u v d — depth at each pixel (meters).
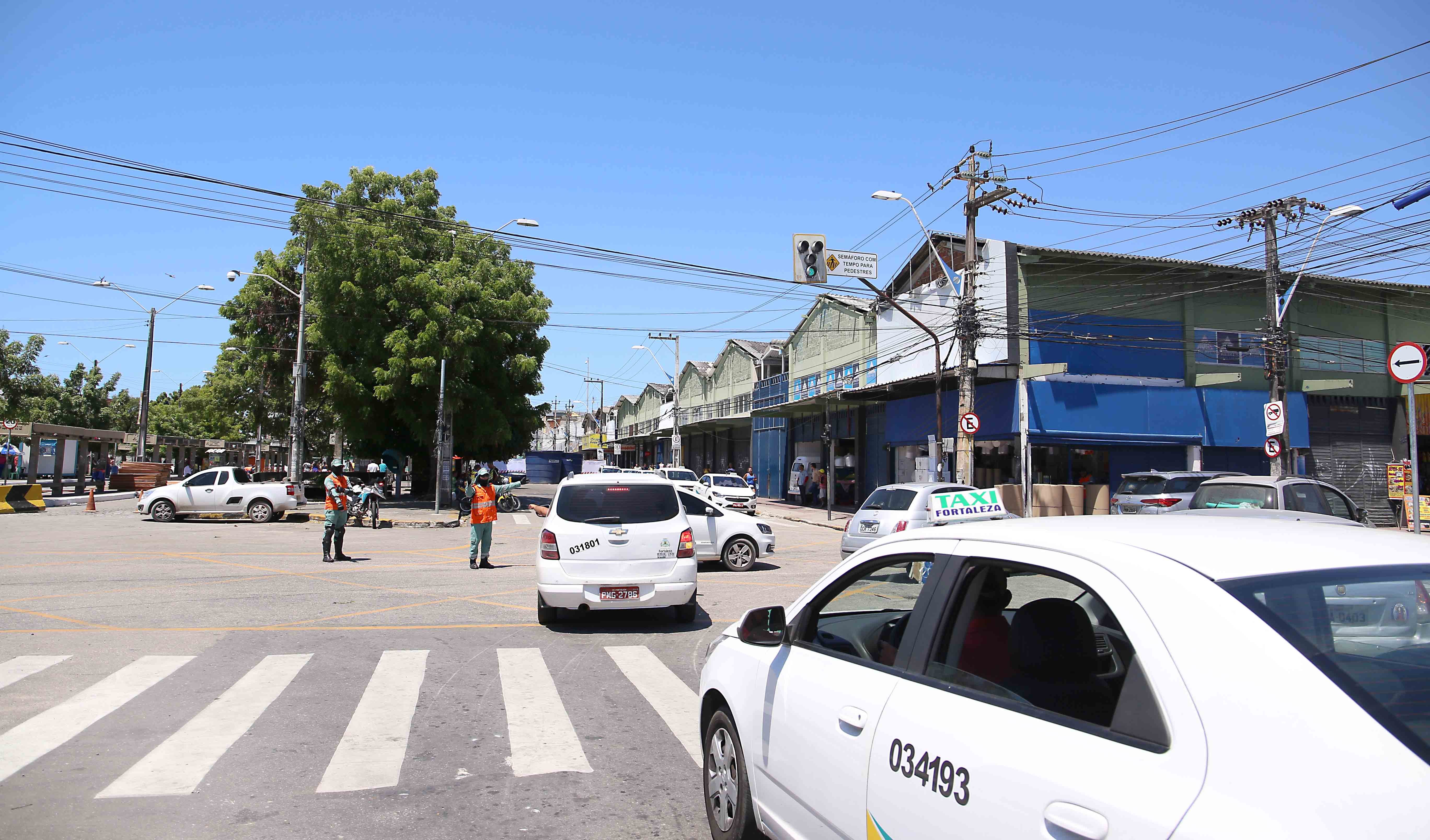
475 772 5.31
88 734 5.95
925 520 14.69
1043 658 2.81
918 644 3.01
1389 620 2.19
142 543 19.38
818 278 21.67
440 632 9.74
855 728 3.04
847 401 35.88
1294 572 2.26
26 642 8.91
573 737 6.01
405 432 37.44
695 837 4.41
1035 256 26.95
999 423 27.14
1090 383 27.08
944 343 29.41
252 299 38.97
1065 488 25.64
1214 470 28.33
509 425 36.81
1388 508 30.69
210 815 4.60
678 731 6.17
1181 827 1.87
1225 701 1.97
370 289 33.94
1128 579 2.35
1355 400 30.81
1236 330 29.08
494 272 36.59
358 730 6.09
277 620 10.34
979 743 2.49
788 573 15.66
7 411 40.81
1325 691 1.91
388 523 25.80
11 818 4.52
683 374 66.31
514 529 25.59
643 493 9.99
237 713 6.48
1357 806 1.72
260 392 41.34
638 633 9.78
